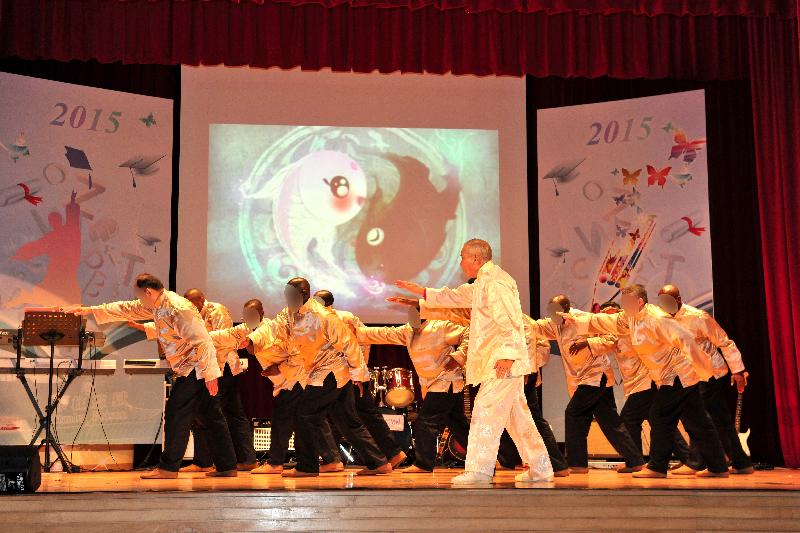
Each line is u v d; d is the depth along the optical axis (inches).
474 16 356.2
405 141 364.5
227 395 273.3
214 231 353.4
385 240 360.2
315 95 363.6
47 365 299.3
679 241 349.7
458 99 367.6
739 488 192.5
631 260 353.4
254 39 348.8
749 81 355.9
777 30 346.3
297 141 361.1
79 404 301.1
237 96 359.6
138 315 244.1
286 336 244.4
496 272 210.8
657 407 233.0
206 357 222.4
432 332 257.0
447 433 303.4
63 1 334.6
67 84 336.8
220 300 350.9
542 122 368.2
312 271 356.2
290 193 358.6
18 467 186.2
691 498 186.7
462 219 362.9
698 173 350.6
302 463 240.2
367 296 357.1
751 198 350.9
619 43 354.6
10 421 295.0
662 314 230.4
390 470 253.0
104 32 336.8
